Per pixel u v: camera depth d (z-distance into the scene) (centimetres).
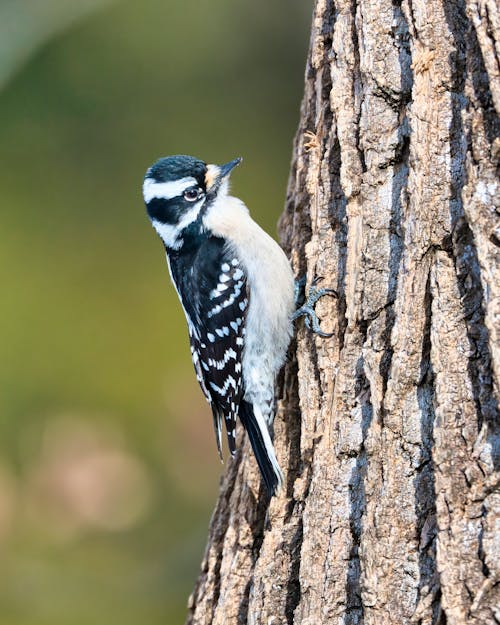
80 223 2252
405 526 789
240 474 981
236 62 2447
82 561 1672
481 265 767
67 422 1822
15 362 1989
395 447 798
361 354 849
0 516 1664
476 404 771
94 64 2364
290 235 1027
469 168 786
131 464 1744
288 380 982
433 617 770
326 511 838
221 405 1077
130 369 1988
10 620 1605
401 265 809
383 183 855
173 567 1667
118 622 1622
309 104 971
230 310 1069
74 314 2084
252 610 880
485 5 787
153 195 1153
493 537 746
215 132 2403
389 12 865
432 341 789
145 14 2380
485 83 791
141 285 2153
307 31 2452
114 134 2352
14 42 2086
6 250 2172
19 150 2302
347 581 823
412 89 834
